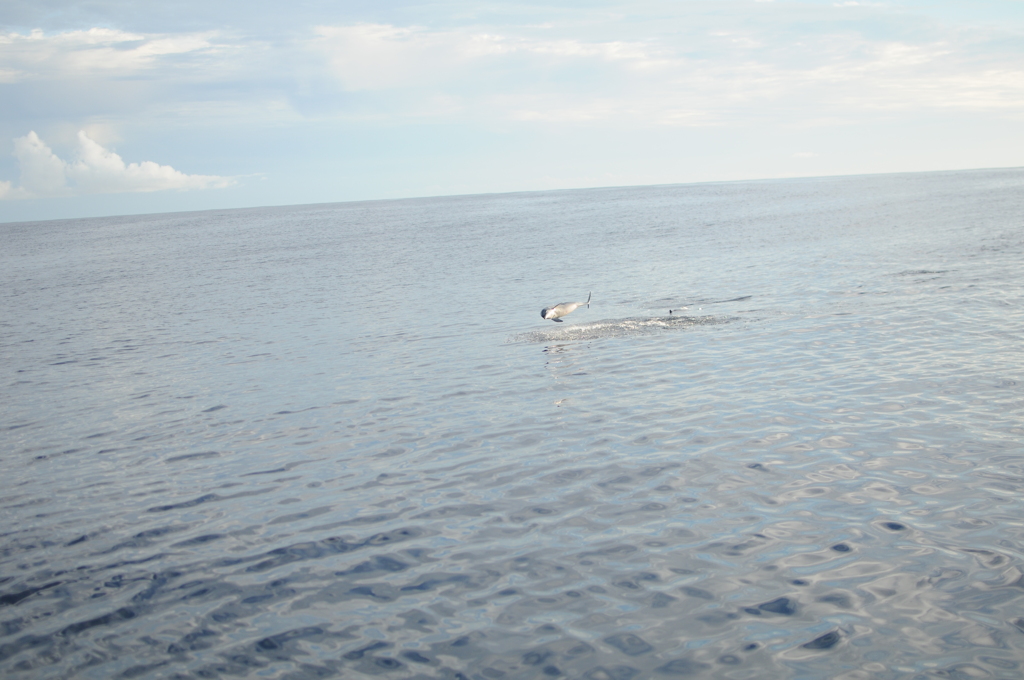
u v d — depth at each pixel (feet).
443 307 92.27
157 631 22.86
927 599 21.72
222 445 42.11
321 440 41.68
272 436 43.11
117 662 21.29
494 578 24.67
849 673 18.70
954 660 18.97
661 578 23.90
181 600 24.72
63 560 28.40
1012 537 25.11
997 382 42.91
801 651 19.69
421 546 27.48
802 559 24.53
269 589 25.05
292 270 159.02
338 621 22.72
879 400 41.14
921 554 24.34
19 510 33.99
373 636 21.75
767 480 31.30
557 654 20.25
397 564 26.18
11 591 26.02
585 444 37.55
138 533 30.60
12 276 183.11
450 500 31.65
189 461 39.65
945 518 26.78
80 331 91.20
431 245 207.21
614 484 32.04
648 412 42.24
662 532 27.17
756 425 38.47
